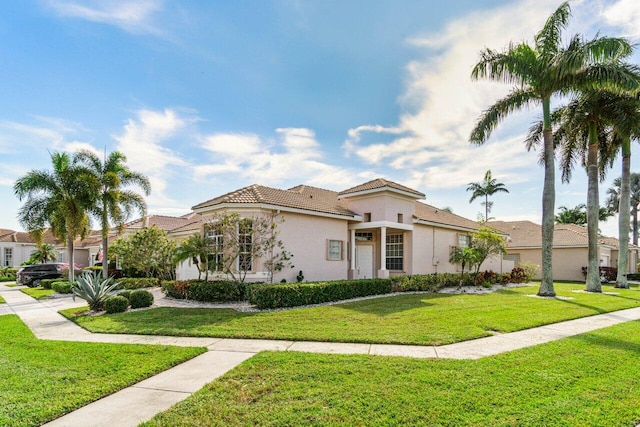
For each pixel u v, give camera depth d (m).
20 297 18.09
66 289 18.78
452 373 5.43
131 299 12.37
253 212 15.13
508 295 15.73
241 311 11.30
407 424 3.93
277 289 11.89
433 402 4.43
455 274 19.64
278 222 15.13
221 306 12.49
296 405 4.39
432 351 6.77
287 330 8.46
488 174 42.88
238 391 4.84
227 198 15.53
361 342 7.45
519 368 5.68
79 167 20.86
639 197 43.53
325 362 5.98
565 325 9.37
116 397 4.79
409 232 20.09
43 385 5.10
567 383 5.05
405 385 4.97
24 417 4.15
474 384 5.00
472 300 13.80
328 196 22.03
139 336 8.24
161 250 18.95
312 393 4.73
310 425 3.94
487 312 10.88
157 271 21.33
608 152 19.98
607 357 6.30
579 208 48.78
